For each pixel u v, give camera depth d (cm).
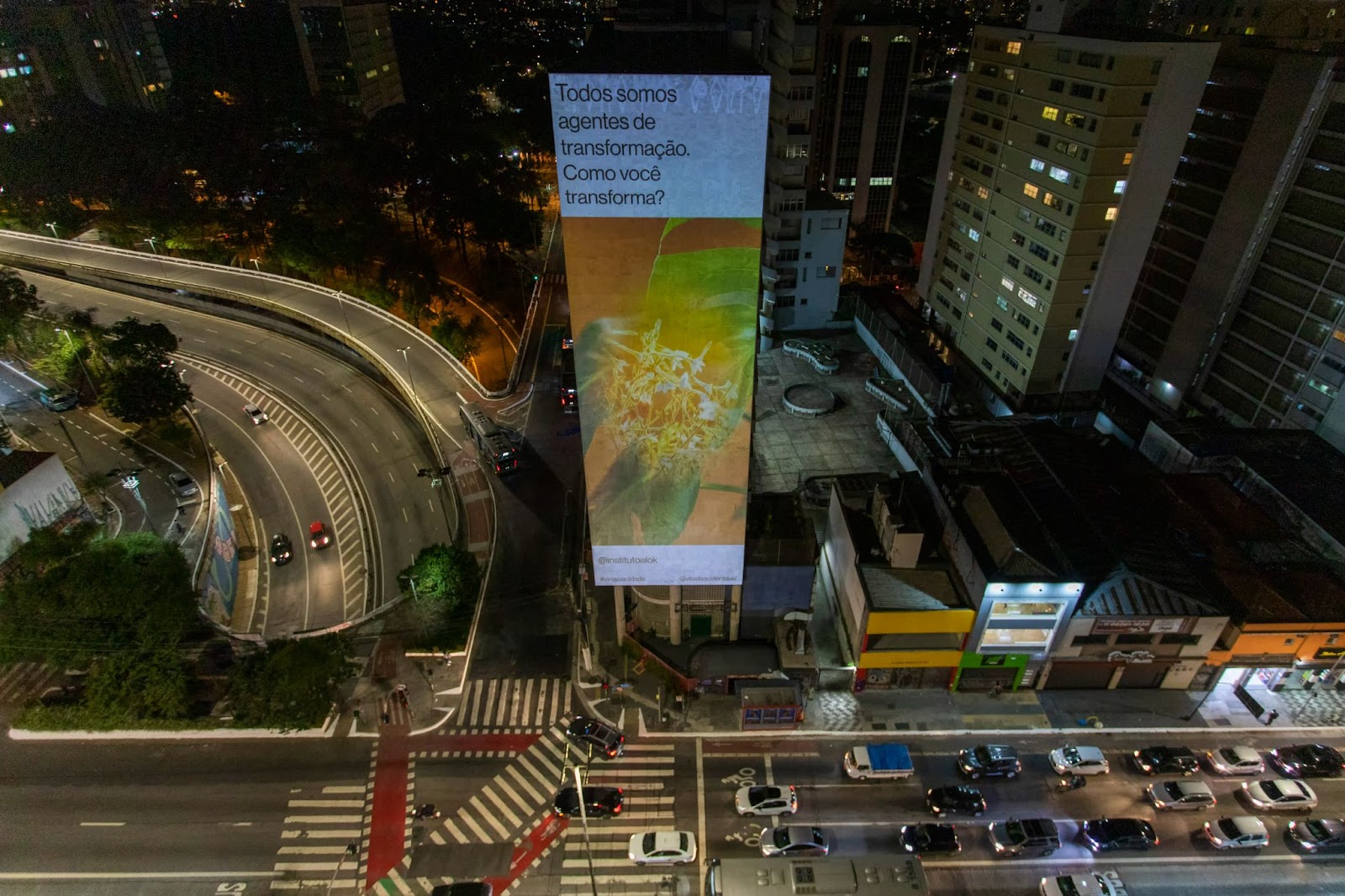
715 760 4841
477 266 12825
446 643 5647
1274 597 5016
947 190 9694
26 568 5450
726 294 3988
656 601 5316
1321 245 6831
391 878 4253
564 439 8138
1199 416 7719
